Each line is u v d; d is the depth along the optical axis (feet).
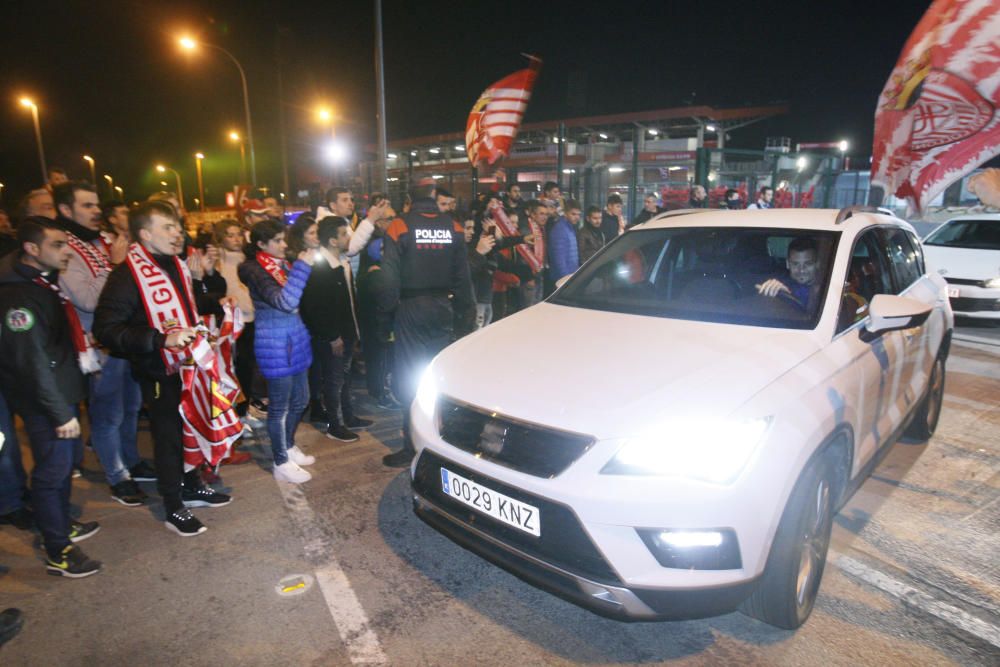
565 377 8.16
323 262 12.82
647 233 12.46
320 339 13.82
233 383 10.75
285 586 9.18
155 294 9.66
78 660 7.66
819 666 7.48
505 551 7.75
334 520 11.09
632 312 10.57
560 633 8.17
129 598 8.90
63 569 9.37
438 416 8.69
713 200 39.81
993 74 13.24
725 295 10.38
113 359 11.22
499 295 23.57
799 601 7.89
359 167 52.11
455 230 13.52
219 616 8.49
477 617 8.48
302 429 15.65
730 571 6.81
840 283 9.64
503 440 7.68
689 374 7.87
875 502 11.57
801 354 8.46
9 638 7.98
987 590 9.00
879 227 11.72
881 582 9.14
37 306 8.69
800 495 7.36
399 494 12.09
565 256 21.99
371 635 8.11
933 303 12.85
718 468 6.75
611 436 7.02
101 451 11.55
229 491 12.23
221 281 15.64
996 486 12.24
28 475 12.85
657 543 6.75
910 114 14.61
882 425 10.53
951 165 14.15
